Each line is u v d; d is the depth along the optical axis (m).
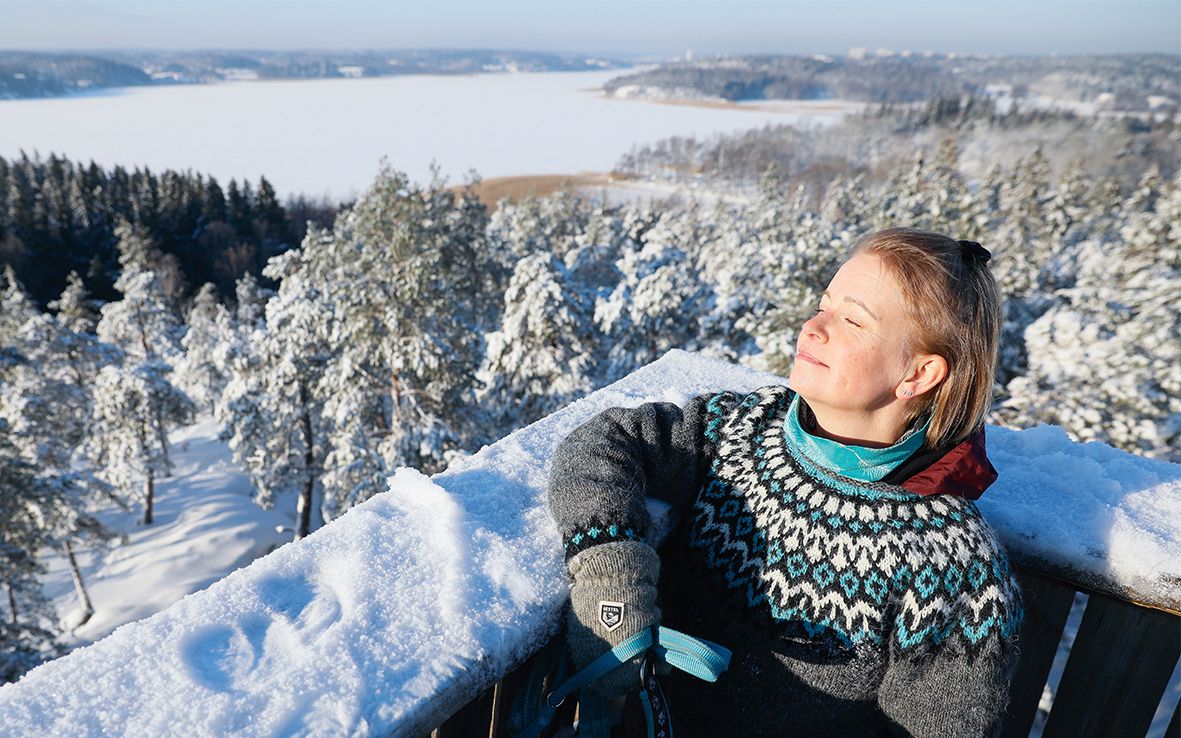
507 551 1.15
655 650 1.02
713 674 0.97
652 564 1.08
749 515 1.19
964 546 1.07
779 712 1.16
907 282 1.03
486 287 27.12
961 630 1.05
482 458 1.46
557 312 16.50
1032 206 37.75
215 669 0.87
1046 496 1.55
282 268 20.70
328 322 17.47
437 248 18.52
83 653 0.87
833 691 1.12
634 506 1.14
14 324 34.03
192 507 30.55
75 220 63.84
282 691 0.84
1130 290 13.87
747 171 161.88
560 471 1.26
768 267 13.93
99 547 25.19
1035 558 1.47
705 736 1.26
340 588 1.03
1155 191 30.41
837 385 1.08
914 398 1.09
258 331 19.31
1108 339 12.05
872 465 1.08
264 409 20.11
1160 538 1.39
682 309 17.72
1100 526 1.43
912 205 26.00
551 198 60.31
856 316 1.06
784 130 182.12
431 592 1.04
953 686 1.04
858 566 1.07
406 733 0.86
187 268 62.28
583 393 16.50
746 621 1.16
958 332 1.03
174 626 0.92
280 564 1.06
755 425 1.30
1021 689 1.73
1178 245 16.94
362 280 16.36
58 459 25.39
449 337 17.53
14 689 0.81
